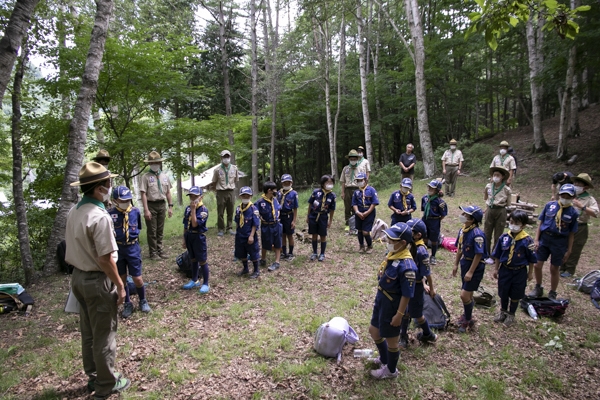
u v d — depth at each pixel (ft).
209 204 56.13
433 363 12.75
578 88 48.47
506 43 64.49
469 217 14.73
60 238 23.80
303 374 12.05
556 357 13.11
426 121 54.29
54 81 27.55
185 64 32.94
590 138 52.11
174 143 32.45
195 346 13.85
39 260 27.58
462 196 40.09
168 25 44.52
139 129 31.30
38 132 28.14
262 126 79.46
